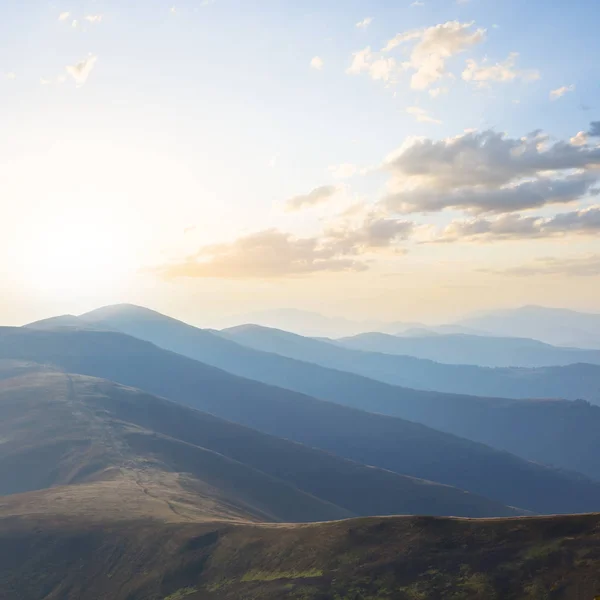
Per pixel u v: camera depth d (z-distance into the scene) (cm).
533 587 3888
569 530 4500
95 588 5788
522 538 4547
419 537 4978
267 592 4759
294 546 5425
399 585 4353
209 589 5200
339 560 4944
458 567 4372
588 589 3684
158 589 5453
